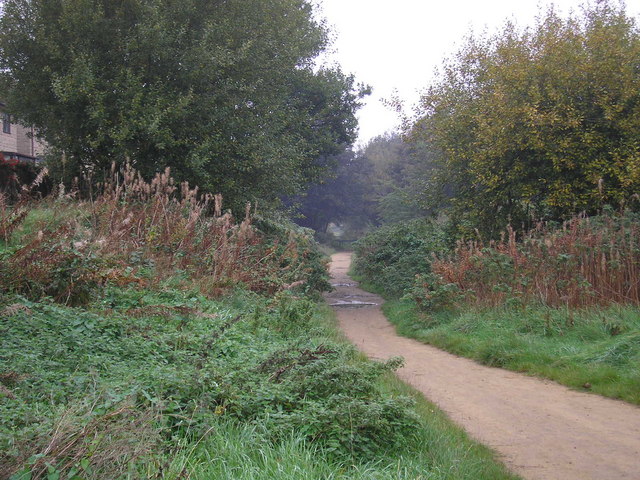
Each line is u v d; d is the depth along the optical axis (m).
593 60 17.06
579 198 17.34
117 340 6.92
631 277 12.05
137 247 11.17
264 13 20.11
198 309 9.02
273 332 9.95
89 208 11.66
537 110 17.34
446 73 21.19
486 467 5.21
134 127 16.28
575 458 5.73
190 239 12.12
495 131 17.66
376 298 27.20
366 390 5.81
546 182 18.02
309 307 11.41
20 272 7.84
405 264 22.97
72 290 8.12
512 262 14.35
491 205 19.47
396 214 46.09
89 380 5.07
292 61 21.59
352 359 8.99
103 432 3.69
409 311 17.75
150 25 16.70
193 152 16.86
